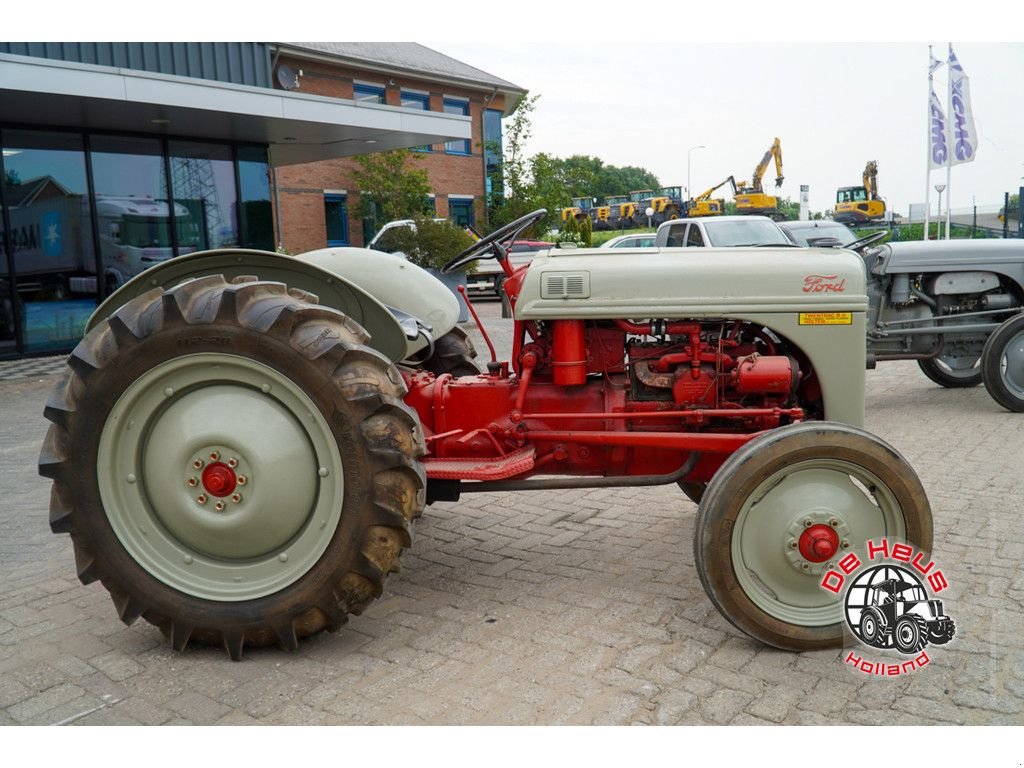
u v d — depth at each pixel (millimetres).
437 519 4406
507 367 3545
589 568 3631
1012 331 6238
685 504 4547
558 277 3121
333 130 12547
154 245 12195
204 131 12109
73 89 9141
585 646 2877
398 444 2742
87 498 2811
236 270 3258
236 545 2846
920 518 2713
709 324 3273
